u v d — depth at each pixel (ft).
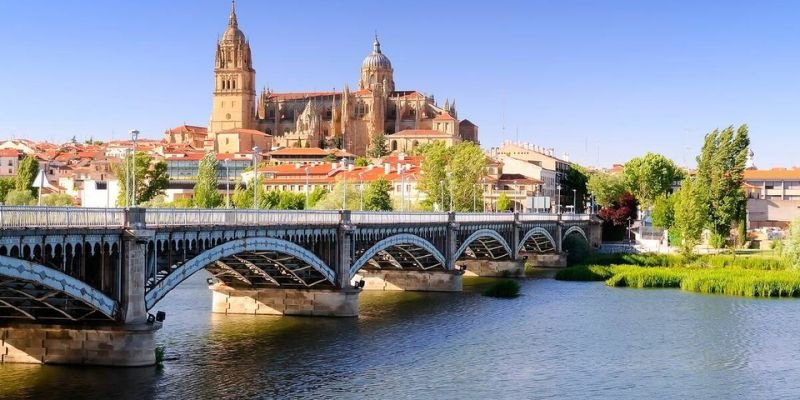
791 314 339.98
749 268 497.05
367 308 341.00
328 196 635.25
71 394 187.42
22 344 208.44
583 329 301.43
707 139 629.92
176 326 284.20
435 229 393.70
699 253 585.63
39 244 165.99
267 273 301.02
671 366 246.06
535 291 411.95
